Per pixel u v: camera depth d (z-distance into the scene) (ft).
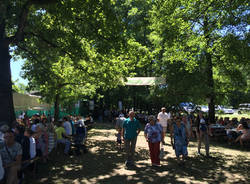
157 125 24.18
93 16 30.30
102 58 38.14
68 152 29.58
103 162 25.59
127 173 21.22
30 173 21.12
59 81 45.24
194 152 31.14
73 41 33.06
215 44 41.37
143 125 78.79
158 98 64.59
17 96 39.06
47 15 33.27
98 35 32.40
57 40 33.60
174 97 59.67
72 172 21.66
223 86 56.95
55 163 25.08
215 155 29.27
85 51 36.52
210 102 56.85
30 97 45.11
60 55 36.24
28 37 33.24
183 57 46.29
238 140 38.01
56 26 32.19
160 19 44.68
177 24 41.68
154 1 46.62
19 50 36.63
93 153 30.66
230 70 54.49
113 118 91.45
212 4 34.22
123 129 24.47
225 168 23.02
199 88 53.06
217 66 55.98
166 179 19.35
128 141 24.03
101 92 98.73
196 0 36.11
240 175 20.61
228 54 40.65
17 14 24.41
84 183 18.45
